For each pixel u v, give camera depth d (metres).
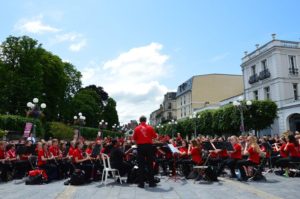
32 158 12.86
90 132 52.88
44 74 43.28
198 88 60.75
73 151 12.05
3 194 8.66
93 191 9.03
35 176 10.94
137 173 10.71
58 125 39.84
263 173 13.35
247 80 38.91
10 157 12.66
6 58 40.19
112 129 74.56
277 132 33.00
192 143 11.65
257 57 36.31
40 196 8.21
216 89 60.72
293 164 12.36
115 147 10.93
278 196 7.78
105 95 75.12
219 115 33.28
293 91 33.19
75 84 57.66
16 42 40.41
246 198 7.59
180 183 10.70
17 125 29.58
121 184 10.54
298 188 9.10
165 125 57.66
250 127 29.36
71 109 53.75
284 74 32.94
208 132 37.62
